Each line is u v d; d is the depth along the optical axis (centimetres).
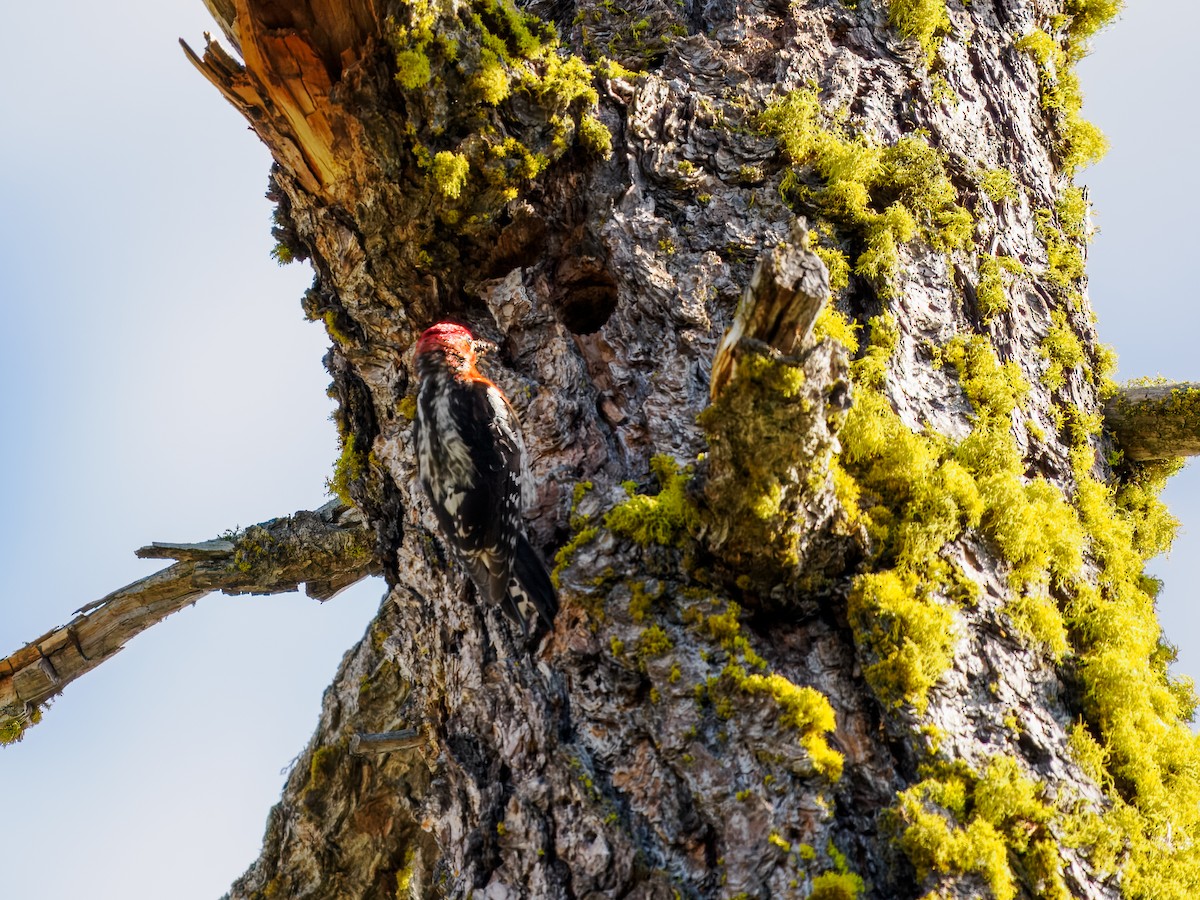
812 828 781
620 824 836
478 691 975
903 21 1122
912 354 973
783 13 1125
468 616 1023
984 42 1191
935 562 872
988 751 811
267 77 962
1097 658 873
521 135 1020
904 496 891
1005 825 780
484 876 897
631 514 893
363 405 1205
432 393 1026
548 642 914
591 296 1112
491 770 938
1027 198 1140
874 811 795
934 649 826
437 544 1091
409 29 944
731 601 873
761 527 817
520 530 969
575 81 1029
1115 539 992
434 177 998
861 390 923
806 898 753
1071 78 1266
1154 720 870
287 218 1170
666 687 850
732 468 794
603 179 1046
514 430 1004
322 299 1182
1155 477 1123
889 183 1030
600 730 874
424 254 1061
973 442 925
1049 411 1032
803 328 735
